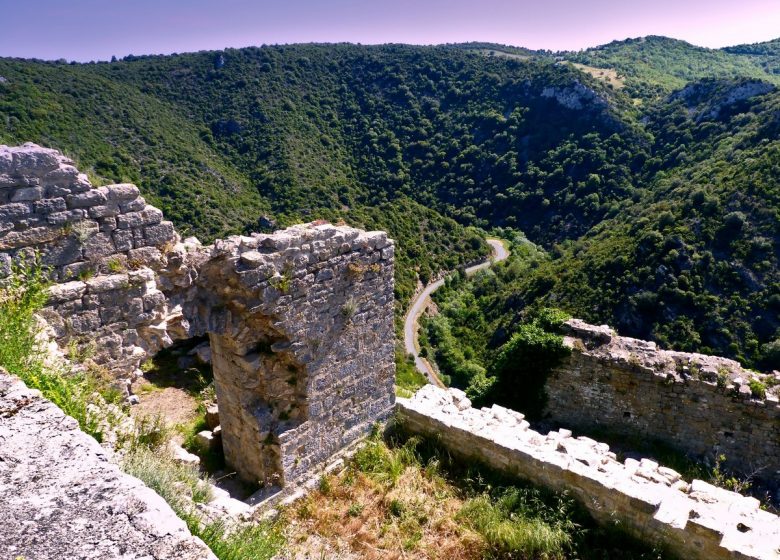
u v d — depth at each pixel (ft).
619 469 22.53
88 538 6.45
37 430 8.59
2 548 6.15
